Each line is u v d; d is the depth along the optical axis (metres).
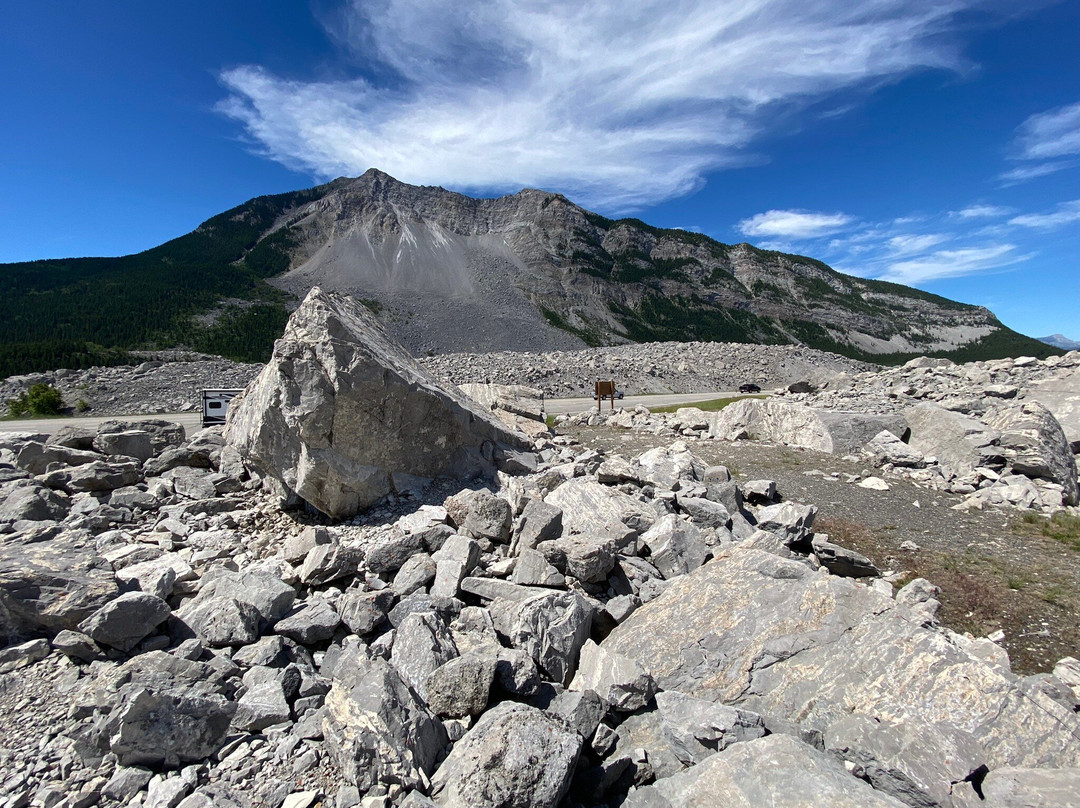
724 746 4.93
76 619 6.06
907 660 5.58
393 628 6.71
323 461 10.13
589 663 6.13
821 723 5.32
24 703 5.26
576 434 22.94
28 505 9.40
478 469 12.67
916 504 13.19
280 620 6.62
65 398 44.84
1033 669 7.45
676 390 57.31
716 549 8.64
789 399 32.59
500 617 6.64
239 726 5.11
